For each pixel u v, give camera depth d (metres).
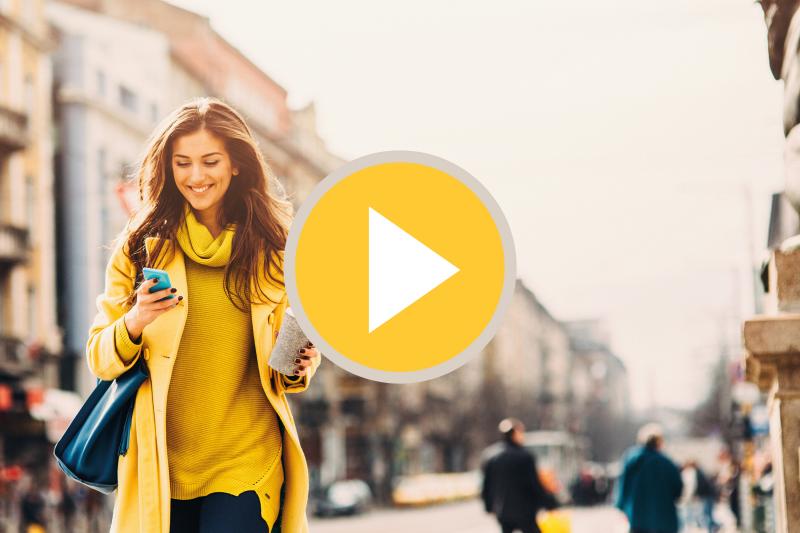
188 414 3.72
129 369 3.70
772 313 5.52
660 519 14.87
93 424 3.75
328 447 74.62
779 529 5.37
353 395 77.62
